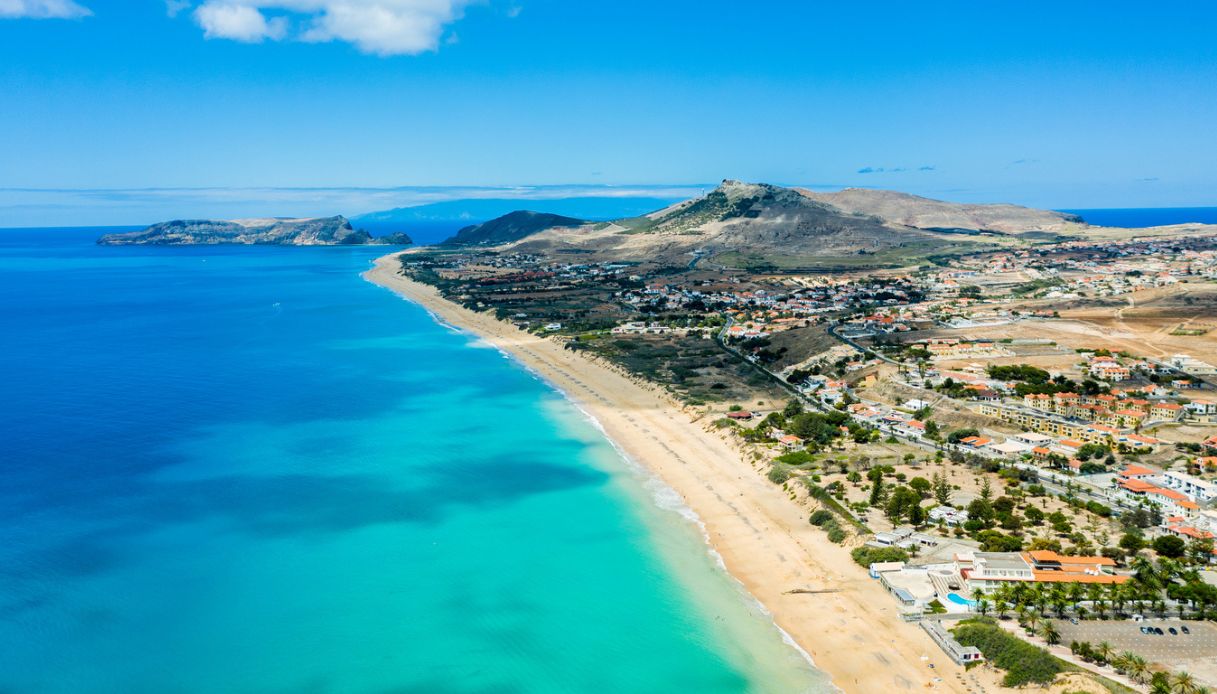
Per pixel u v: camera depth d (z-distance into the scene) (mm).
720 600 114125
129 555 124375
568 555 127312
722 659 100188
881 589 115875
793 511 144375
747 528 138000
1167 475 147000
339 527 136250
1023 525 131875
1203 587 106312
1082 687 87625
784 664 99188
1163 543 119812
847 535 131250
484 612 110188
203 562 122750
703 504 148625
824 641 103938
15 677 93875
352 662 98562
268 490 152375
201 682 94188
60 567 119938
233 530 134250
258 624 106125
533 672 97375
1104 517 136375
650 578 120125
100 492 149875
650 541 132625
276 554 125812
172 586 115250
